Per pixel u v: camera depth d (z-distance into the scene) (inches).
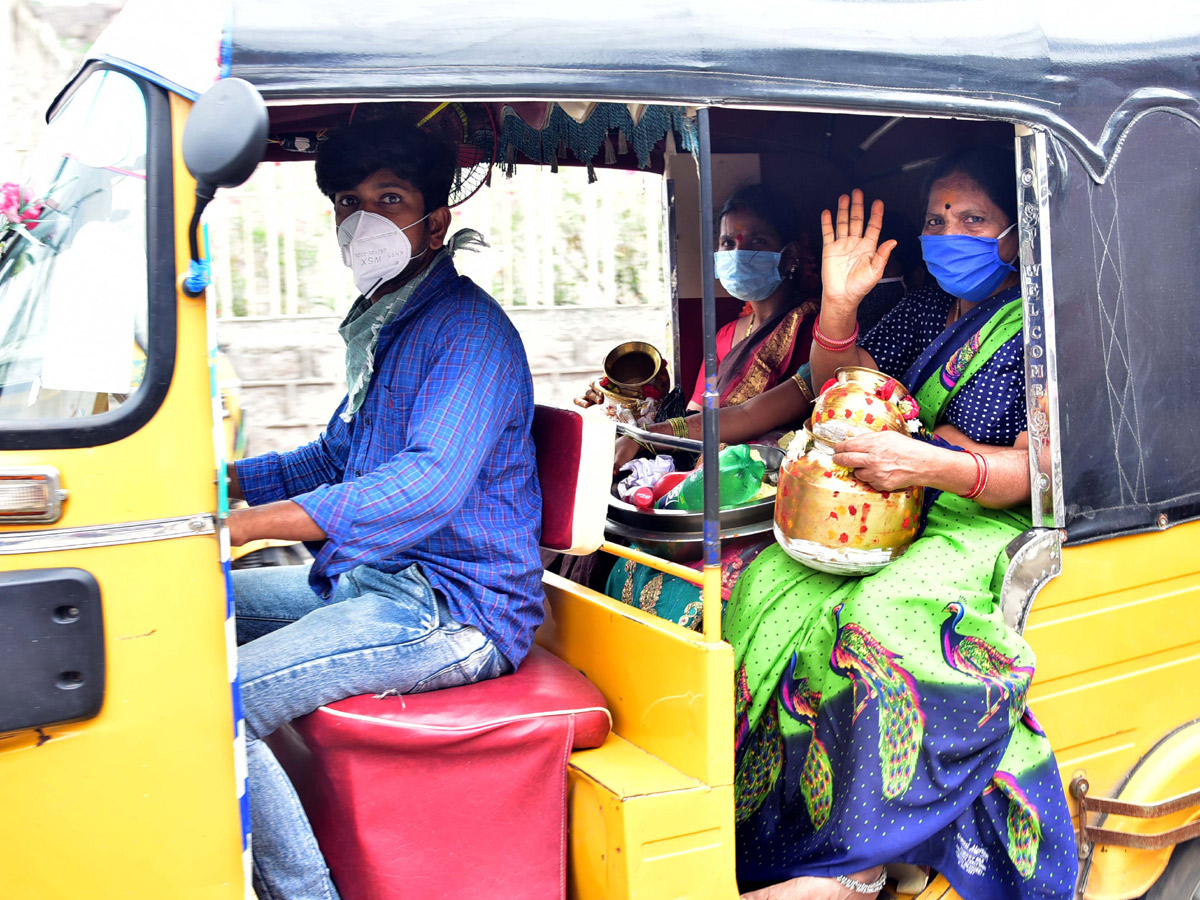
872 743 79.4
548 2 68.3
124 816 60.2
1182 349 92.3
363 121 86.7
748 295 125.9
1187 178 92.3
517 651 85.0
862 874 82.7
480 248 99.6
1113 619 90.2
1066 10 88.0
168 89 60.0
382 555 74.4
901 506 85.4
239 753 62.5
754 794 90.0
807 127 137.6
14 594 56.6
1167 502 91.7
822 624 86.9
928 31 80.0
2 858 58.4
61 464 57.9
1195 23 94.6
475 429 79.4
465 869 75.9
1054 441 84.3
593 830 76.2
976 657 82.4
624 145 133.7
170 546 60.2
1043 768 82.7
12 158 84.6
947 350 97.0
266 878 72.3
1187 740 94.1
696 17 71.4
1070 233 85.0
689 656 76.0
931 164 125.3
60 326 62.5
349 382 90.3
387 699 77.4
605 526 105.2
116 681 59.4
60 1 183.8
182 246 60.2
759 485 99.6
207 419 61.0
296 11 63.3
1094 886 90.9
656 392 133.7
